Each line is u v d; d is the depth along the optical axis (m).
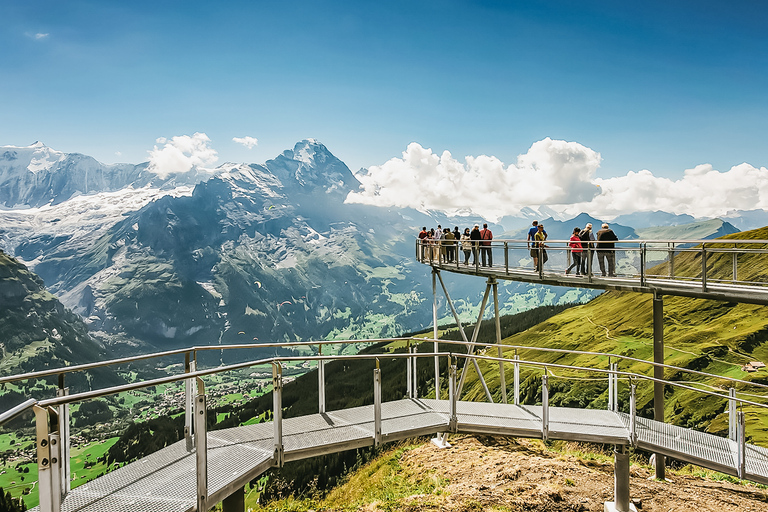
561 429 13.02
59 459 5.54
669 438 13.28
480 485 15.60
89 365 7.98
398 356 11.46
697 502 14.88
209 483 7.93
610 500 14.76
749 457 12.58
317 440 10.41
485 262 28.23
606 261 22.38
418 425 12.10
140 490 7.60
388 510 13.94
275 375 9.52
